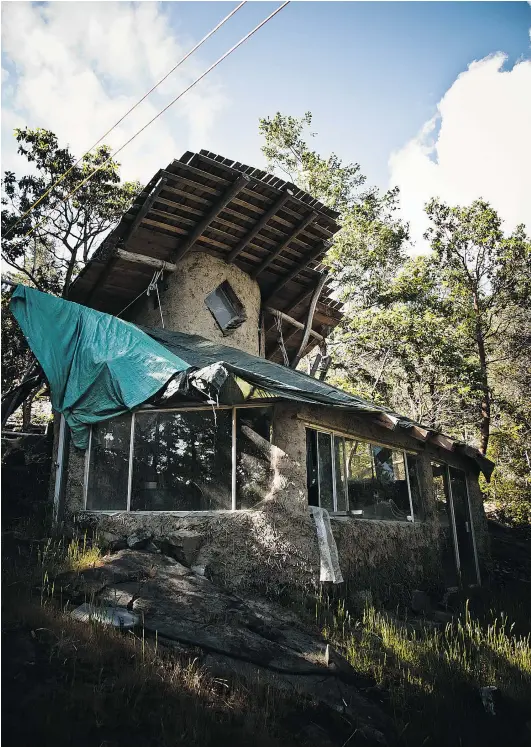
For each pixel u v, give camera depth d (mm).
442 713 6730
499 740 6492
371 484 11719
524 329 27797
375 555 10656
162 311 13461
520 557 17469
